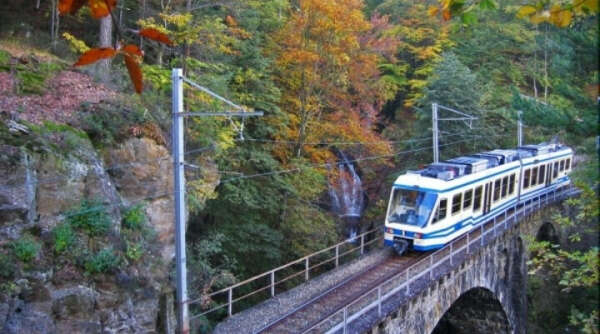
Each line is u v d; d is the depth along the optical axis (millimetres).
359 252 26141
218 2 20406
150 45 19000
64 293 10508
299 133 23453
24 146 11305
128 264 11812
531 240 11539
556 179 32250
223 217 20781
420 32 34281
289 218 21734
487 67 37188
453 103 28891
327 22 22141
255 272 21531
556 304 28234
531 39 36469
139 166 13719
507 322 24234
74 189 11750
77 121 13281
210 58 20297
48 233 10922
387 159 28172
